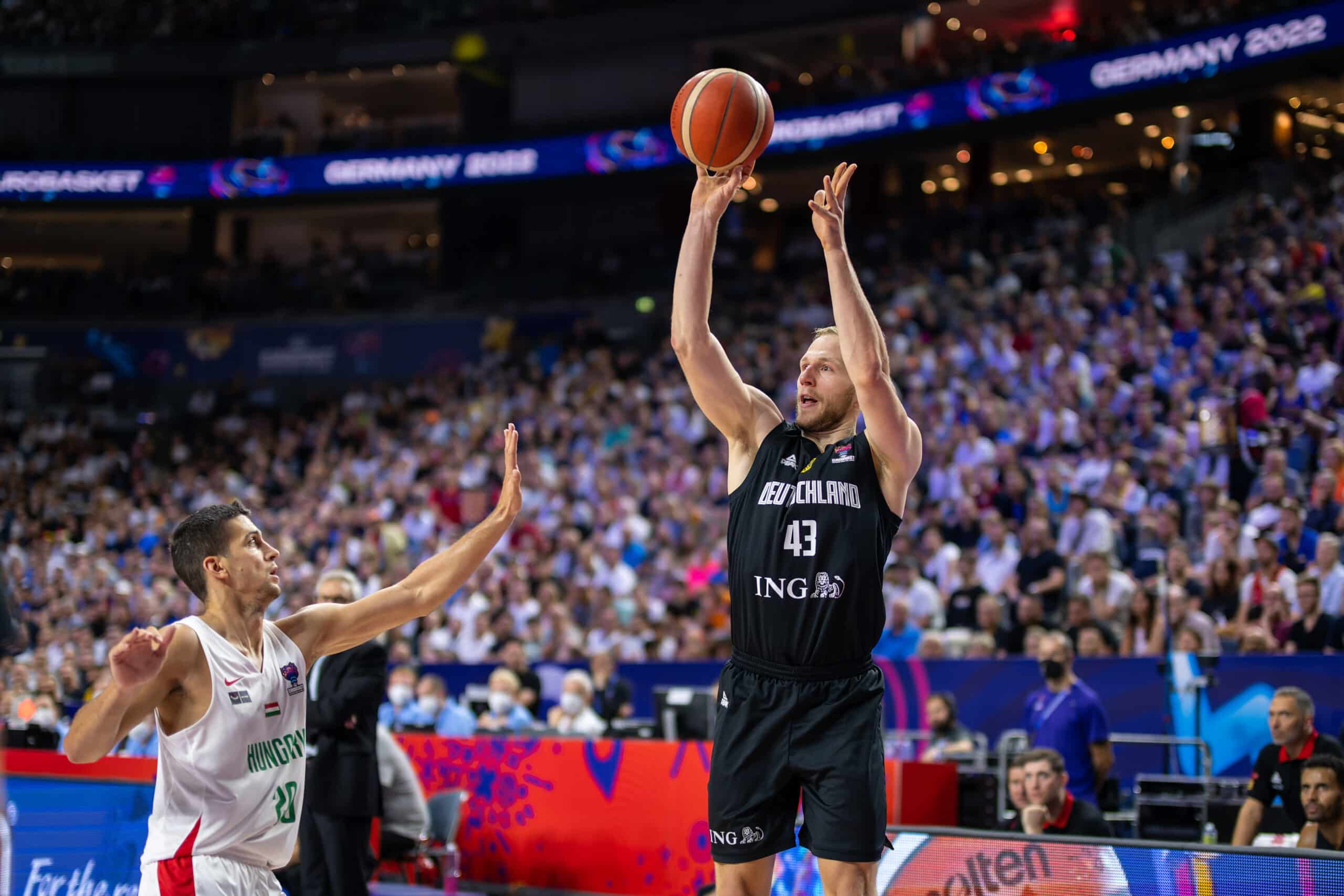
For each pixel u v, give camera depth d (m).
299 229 33.53
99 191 29.44
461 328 27.95
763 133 3.66
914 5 24.64
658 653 11.66
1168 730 8.62
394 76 32.03
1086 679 9.02
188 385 28.98
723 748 3.43
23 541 21.41
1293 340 13.55
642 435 19.09
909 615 11.45
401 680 10.42
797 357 18.72
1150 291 16.58
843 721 3.34
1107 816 7.43
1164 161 25.05
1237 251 16.62
